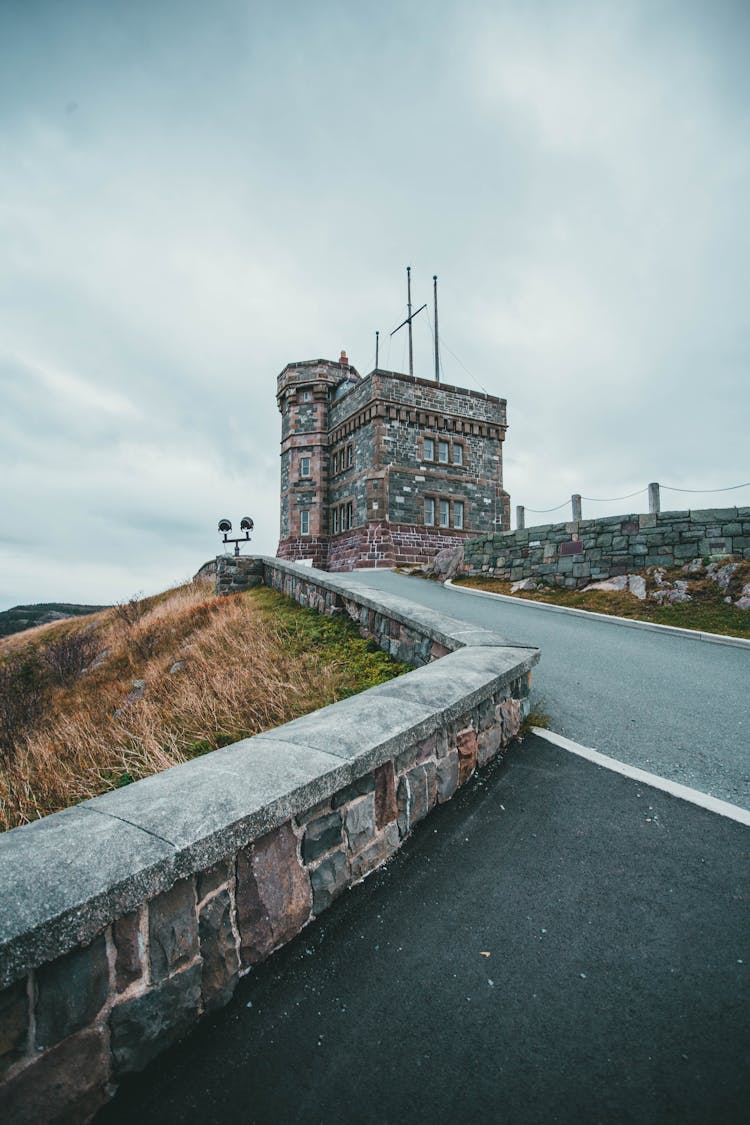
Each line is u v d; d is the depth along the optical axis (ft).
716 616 32.91
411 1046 6.57
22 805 16.38
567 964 7.73
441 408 93.15
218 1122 5.76
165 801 7.29
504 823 11.27
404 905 8.96
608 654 25.99
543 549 48.65
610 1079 6.08
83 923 5.51
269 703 19.30
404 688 12.43
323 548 101.50
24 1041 5.30
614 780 12.89
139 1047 6.21
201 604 45.50
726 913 8.52
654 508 46.01
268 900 7.81
